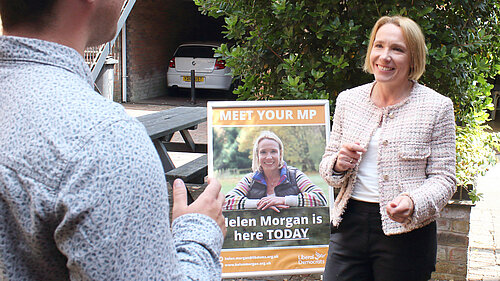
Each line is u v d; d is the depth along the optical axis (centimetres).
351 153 249
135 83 1456
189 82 1485
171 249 93
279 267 330
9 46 95
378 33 256
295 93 379
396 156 248
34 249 89
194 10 1777
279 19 394
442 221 396
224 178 331
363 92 267
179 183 119
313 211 331
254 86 425
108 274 85
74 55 98
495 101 1108
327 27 379
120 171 86
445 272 400
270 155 332
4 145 89
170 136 664
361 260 262
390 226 247
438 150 247
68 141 86
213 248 108
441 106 248
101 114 89
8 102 93
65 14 98
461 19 407
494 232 530
